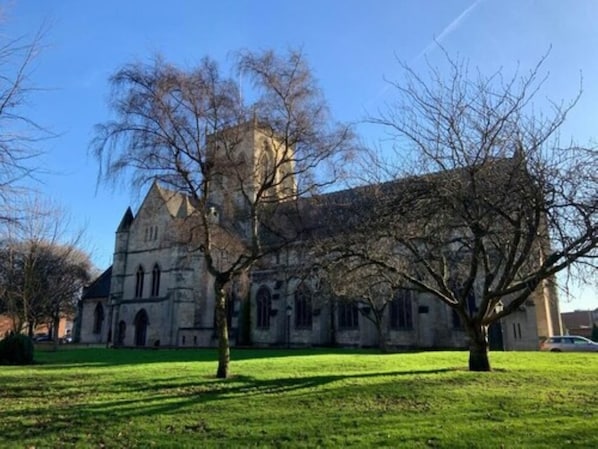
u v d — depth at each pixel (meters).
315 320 52.19
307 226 21.78
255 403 13.86
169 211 33.41
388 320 48.88
